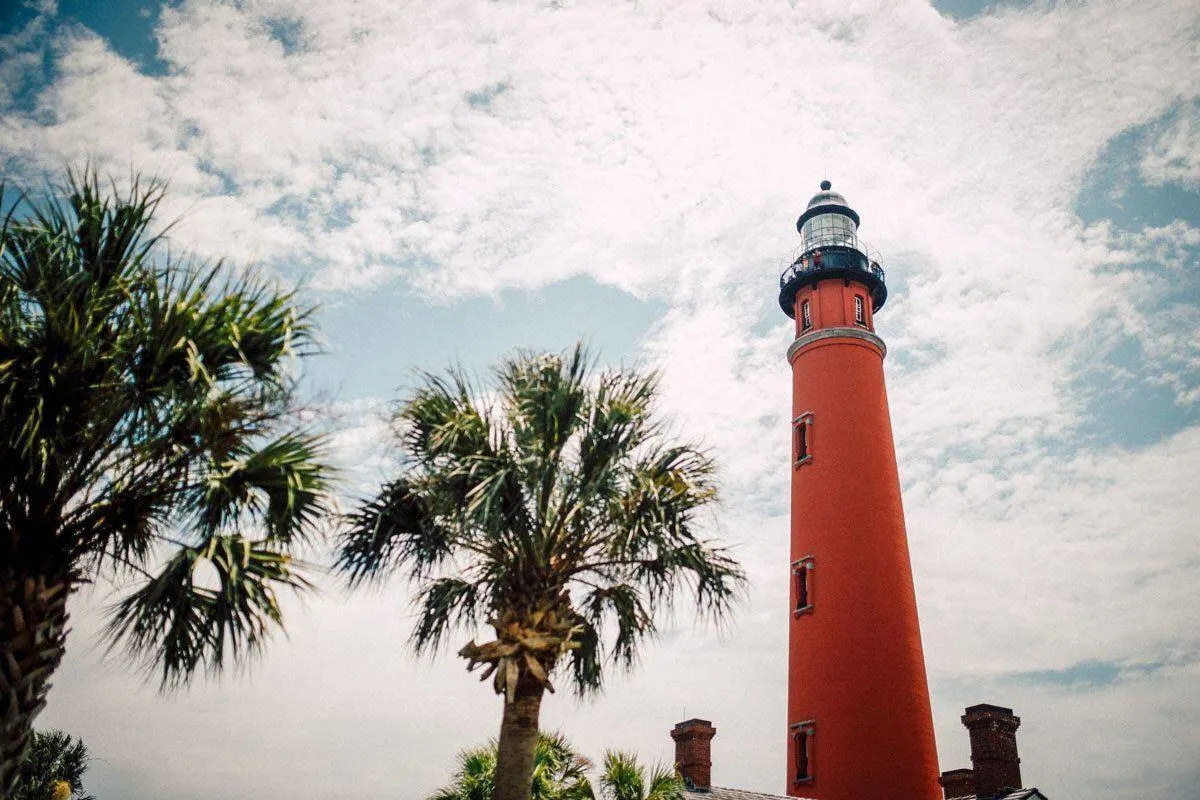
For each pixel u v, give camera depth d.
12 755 7.93
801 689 25.34
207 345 9.28
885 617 25.02
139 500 9.14
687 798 20.25
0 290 8.87
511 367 12.27
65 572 8.73
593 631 12.87
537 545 11.60
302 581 9.37
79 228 9.33
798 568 26.89
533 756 11.12
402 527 12.09
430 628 12.38
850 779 23.27
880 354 29.78
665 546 11.62
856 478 26.86
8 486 8.57
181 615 9.07
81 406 8.73
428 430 11.88
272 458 9.20
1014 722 23.97
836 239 31.95
